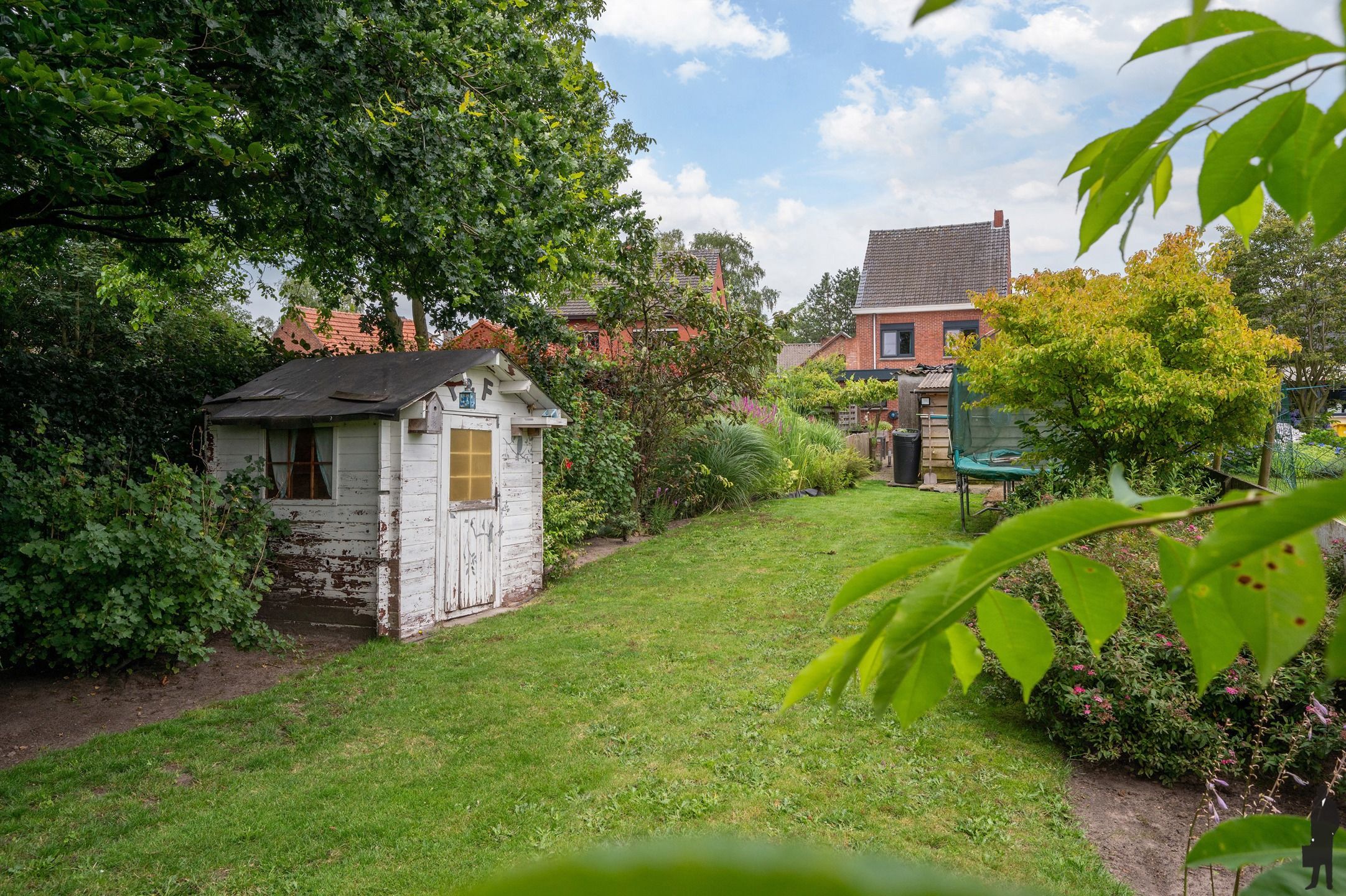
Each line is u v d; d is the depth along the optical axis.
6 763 4.43
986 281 25.88
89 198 5.35
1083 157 0.49
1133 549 4.84
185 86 4.15
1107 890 3.08
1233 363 7.52
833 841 3.46
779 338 12.39
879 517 11.80
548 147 7.52
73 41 3.76
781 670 5.69
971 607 0.39
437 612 7.09
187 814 3.81
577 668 5.83
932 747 4.38
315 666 6.03
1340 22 0.36
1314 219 0.45
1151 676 4.11
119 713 5.14
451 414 7.25
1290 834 0.48
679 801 3.83
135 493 5.85
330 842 3.55
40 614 5.47
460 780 4.13
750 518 12.20
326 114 6.45
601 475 10.65
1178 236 8.17
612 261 11.76
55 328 11.48
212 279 13.26
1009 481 10.54
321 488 7.01
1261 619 0.45
